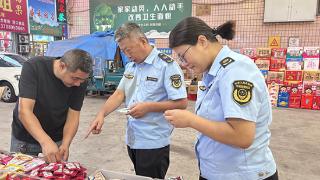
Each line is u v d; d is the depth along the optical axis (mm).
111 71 6879
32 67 1700
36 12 7980
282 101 6598
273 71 6613
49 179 1308
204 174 1244
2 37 7836
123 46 1730
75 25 9070
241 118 970
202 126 1024
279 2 6918
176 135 4328
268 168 1162
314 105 6359
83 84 1829
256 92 1018
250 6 7277
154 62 1816
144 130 1803
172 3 7980
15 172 1387
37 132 1621
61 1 8664
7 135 4129
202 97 1178
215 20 7668
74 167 1411
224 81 1035
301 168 3211
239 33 7477
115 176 1417
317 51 6297
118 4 8445
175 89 1745
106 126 4762
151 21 8227
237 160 1126
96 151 3660
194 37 1059
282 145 3941
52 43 7219
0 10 6965
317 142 4086
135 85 1913
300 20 6832
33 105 1699
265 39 7266
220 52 1106
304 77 6379
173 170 3123
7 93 6484
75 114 1874
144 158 1830
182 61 1131
